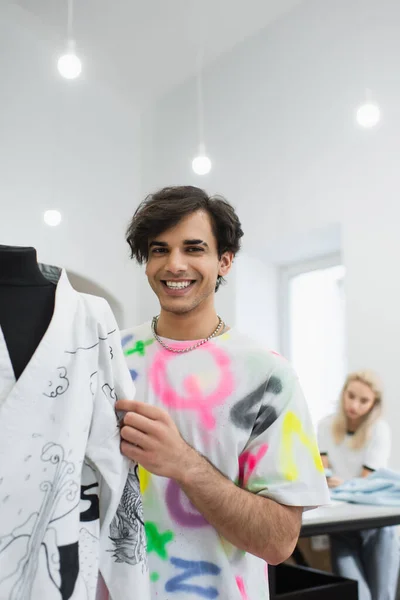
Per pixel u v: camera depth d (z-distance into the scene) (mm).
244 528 1234
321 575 2260
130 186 5531
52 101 4953
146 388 1399
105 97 5441
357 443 3283
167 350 1439
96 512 1091
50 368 1038
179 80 5375
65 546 973
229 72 5031
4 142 4543
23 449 996
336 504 2229
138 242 1441
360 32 4180
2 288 1078
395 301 3701
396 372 3623
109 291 5164
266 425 1353
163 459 1157
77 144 5109
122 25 4699
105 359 1116
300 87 4492
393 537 2658
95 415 1097
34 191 4703
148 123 5664
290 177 4426
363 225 3932
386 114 3932
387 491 2297
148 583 1136
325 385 4660
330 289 4762
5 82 4605
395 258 3740
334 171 4156
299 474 1306
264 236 4527
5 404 998
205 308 1450
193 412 1350
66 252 4871
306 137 4379
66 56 2734
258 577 1337
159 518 1302
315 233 4266
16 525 973
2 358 1026
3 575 953
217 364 1396
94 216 5152
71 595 959
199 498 1215
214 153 5016
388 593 2578
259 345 1433
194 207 1386
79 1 4453
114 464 1097
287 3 4586
